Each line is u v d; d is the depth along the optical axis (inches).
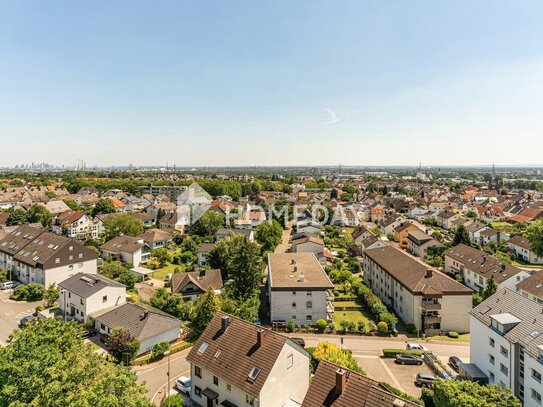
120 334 1569.9
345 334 1959.9
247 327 1267.2
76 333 1129.4
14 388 834.2
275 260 2532.0
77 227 4195.4
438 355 1750.7
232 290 2304.4
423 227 4621.1
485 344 1472.7
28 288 2326.5
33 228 3024.1
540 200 7298.2
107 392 834.8
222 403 1172.5
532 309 1381.6
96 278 2117.4
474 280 2834.6
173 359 1620.3
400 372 1563.7
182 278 2529.5
